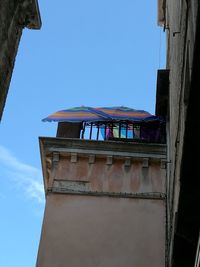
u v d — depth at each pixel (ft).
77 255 53.11
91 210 56.18
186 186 30.99
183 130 31.01
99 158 59.82
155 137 63.72
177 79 41.06
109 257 53.16
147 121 63.93
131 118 63.52
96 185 57.88
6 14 38.99
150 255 53.26
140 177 58.54
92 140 60.13
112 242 54.13
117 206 56.65
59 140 60.03
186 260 37.17
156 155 59.67
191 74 26.09
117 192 57.47
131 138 62.39
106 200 57.00
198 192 31.14
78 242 53.98
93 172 58.80
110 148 59.98
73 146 59.88
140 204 56.80
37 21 46.11
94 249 53.57
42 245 53.36
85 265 52.49
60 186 57.52
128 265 52.65
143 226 55.16
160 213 56.03
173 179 44.45
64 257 52.85
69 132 62.69
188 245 35.70
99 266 52.54
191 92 26.58
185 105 31.58
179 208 32.45
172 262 38.01
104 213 56.03
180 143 34.71
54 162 59.06
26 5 44.06
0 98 38.65
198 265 31.50
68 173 58.49
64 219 55.42
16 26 42.04
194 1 26.22
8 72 40.09
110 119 63.21
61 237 54.13
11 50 40.55
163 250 53.52
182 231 34.22
